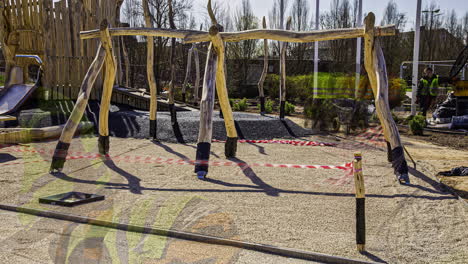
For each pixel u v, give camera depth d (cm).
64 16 1622
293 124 1406
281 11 1789
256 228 446
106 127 905
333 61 2450
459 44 3612
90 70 838
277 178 702
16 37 1681
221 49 812
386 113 720
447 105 1634
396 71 2861
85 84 825
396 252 386
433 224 470
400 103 1969
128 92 1733
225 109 877
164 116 1404
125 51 1962
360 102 1321
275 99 2844
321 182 673
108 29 857
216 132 1209
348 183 665
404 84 2003
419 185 657
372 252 385
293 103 2667
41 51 1678
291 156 920
